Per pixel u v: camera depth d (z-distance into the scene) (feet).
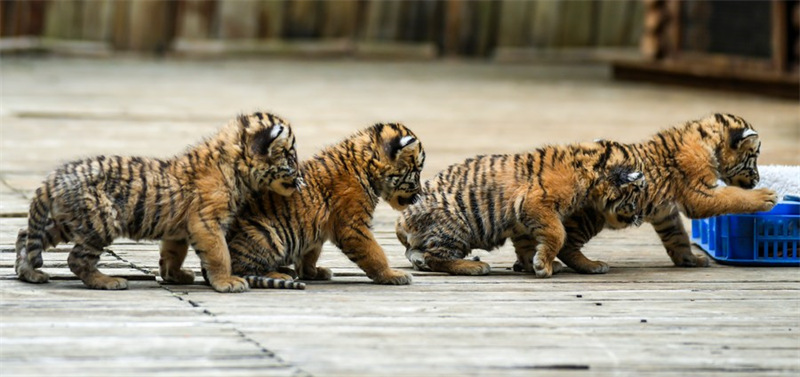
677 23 106.83
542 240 35.50
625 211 35.73
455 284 34.37
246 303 30.76
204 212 31.73
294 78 107.55
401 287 33.73
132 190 31.24
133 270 35.17
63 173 31.40
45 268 34.63
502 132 74.28
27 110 77.92
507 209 35.60
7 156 58.80
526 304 31.60
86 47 119.14
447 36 128.36
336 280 34.99
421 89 101.65
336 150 34.12
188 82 100.68
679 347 27.43
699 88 104.53
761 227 38.47
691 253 38.58
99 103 83.56
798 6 92.94
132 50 121.19
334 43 126.72
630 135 73.05
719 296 33.24
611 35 128.47
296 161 32.53
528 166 35.76
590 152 35.81
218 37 123.24
